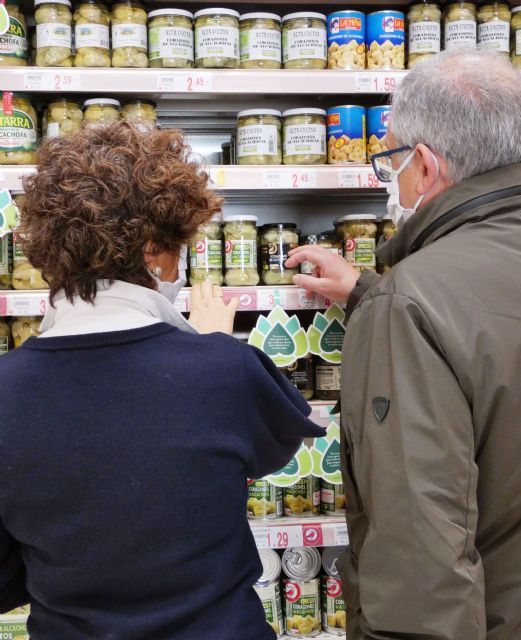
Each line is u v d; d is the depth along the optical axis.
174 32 1.83
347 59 1.88
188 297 1.82
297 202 2.29
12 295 1.76
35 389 0.91
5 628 1.84
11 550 1.00
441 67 1.21
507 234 1.09
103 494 0.88
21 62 1.82
